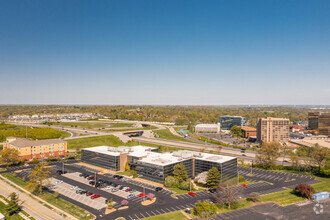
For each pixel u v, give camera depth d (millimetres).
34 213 94812
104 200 106688
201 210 90500
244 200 106625
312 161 160250
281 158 197500
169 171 131250
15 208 94125
